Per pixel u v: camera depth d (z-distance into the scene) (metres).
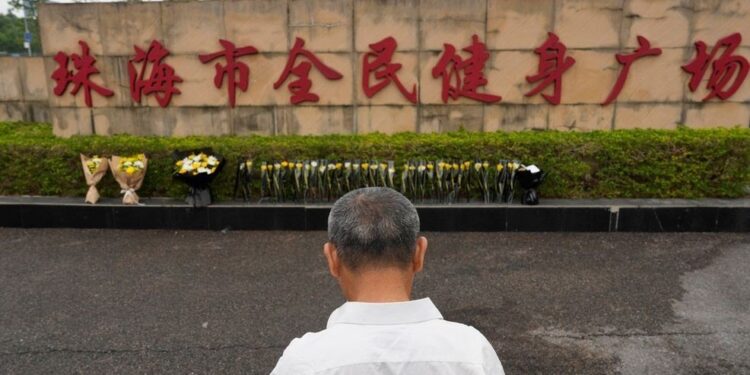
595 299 4.31
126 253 5.44
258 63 7.19
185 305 4.28
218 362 3.47
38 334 3.83
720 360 3.43
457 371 1.12
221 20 7.11
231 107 7.31
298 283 4.68
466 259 5.18
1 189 6.66
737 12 6.75
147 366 3.43
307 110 7.27
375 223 1.27
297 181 6.29
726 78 6.88
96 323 3.99
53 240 5.83
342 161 6.43
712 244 5.49
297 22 7.05
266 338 3.77
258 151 6.47
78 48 7.30
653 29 6.82
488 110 7.11
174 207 6.13
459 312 4.14
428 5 6.91
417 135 6.91
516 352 3.56
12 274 4.91
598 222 5.89
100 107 7.44
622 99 7.00
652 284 4.57
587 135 6.57
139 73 7.30
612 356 3.49
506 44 6.94
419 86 7.10
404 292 1.29
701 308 4.13
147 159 6.44
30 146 6.56
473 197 6.32
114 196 6.55
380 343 1.14
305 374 1.10
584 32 6.87
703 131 6.55
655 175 6.21
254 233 6.04
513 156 6.32
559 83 6.96
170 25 7.15
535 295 4.40
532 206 5.92
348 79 7.15
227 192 6.47
